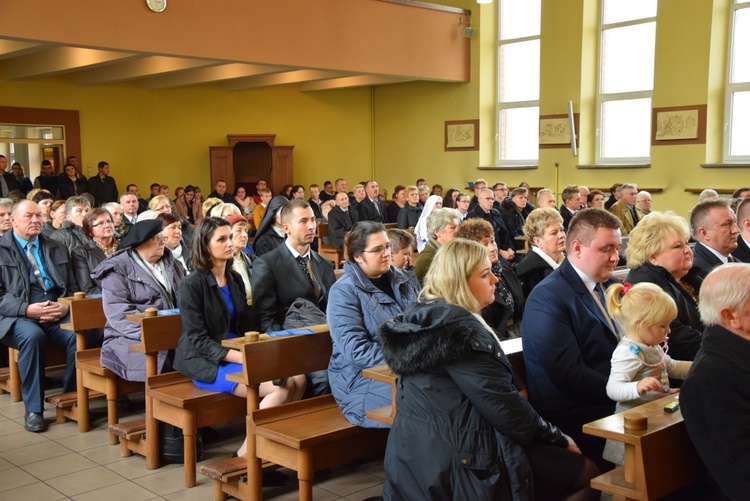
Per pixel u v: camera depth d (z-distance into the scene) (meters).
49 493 3.75
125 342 4.32
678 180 13.28
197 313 3.93
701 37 12.82
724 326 2.31
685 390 2.27
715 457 2.21
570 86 14.51
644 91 13.97
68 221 6.26
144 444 4.15
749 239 4.98
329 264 4.70
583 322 3.25
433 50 14.80
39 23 9.38
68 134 14.62
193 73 14.45
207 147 16.47
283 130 17.30
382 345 2.66
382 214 13.55
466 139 16.23
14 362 5.25
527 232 4.86
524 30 15.53
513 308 4.64
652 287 3.08
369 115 18.14
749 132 12.81
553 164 14.87
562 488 2.71
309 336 3.63
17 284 5.06
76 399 4.84
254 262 4.50
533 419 2.62
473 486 2.53
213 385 3.86
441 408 2.57
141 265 4.54
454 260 2.73
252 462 3.42
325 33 12.48
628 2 14.08
